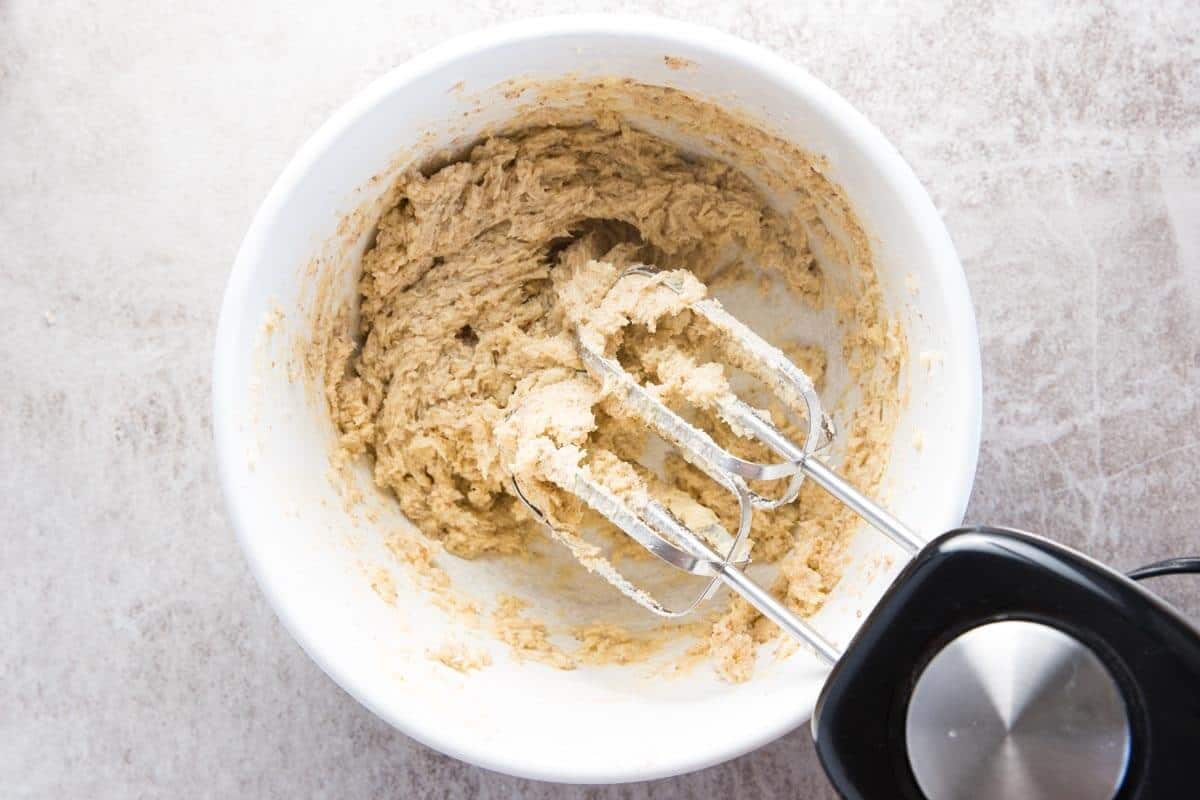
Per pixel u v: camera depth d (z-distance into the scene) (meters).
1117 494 0.58
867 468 0.54
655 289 0.54
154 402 0.59
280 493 0.51
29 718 0.59
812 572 0.53
